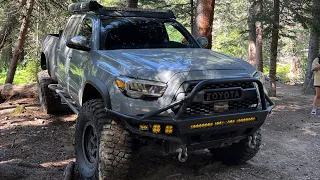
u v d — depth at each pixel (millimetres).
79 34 5875
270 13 13289
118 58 4430
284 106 11359
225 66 4281
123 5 21062
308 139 7121
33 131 6898
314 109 9789
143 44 5348
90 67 4738
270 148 6426
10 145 5992
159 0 19094
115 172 4055
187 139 4035
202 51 5125
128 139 4074
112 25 5371
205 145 4250
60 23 16297
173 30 5848
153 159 5438
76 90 5410
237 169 5211
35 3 15703
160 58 4414
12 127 7156
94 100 4488
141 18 5766
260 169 5254
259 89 4254
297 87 20859
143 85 3857
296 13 12609
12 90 10109
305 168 5391
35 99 10023
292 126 8297
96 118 4211
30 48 18484
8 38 16641
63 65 6246
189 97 3742
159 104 3842
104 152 4020
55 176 4617
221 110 4031
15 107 8984
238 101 4180
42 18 16297
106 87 4168
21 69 24484
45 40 8320
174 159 5469
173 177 4762
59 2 15641
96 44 5023
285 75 30031
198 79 3918
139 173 4852
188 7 17859
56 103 8188
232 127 4191
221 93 3979
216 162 5332
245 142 4969
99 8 5555
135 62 4230
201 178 4789
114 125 4082
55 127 7238
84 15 6031
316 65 9594
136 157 5484
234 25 31859
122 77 4008
